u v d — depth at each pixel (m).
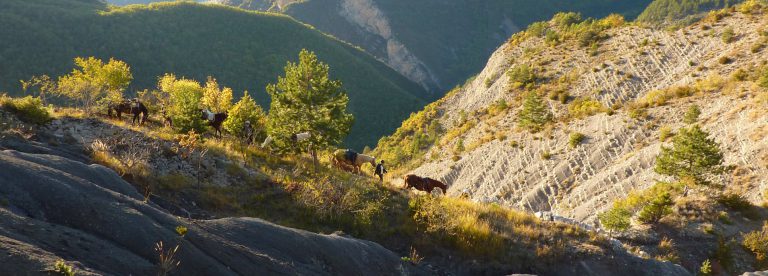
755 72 45.91
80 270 6.41
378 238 15.18
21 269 5.84
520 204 45.44
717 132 36.28
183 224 9.00
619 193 36.03
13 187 7.97
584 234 17.28
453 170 62.66
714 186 26.69
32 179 8.30
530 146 52.75
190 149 16.83
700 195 24.70
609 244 16.30
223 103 34.47
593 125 48.78
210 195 14.61
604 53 81.38
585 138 46.84
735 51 56.56
